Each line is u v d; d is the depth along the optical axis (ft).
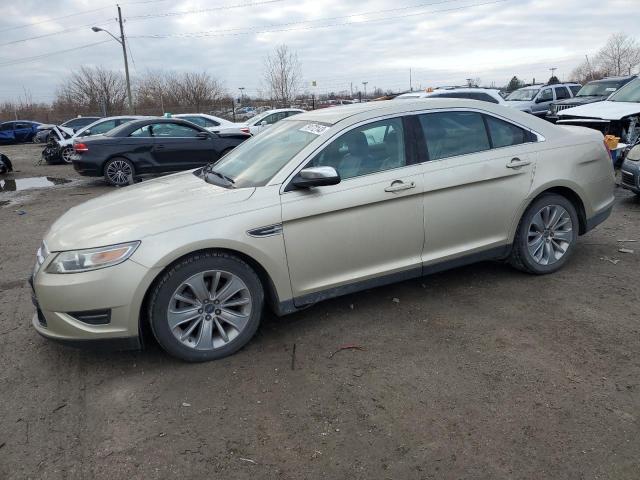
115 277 10.57
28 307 15.29
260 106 140.87
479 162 13.87
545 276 15.55
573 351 11.37
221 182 13.33
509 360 11.13
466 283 15.33
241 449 8.83
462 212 13.78
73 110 185.16
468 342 11.97
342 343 12.22
